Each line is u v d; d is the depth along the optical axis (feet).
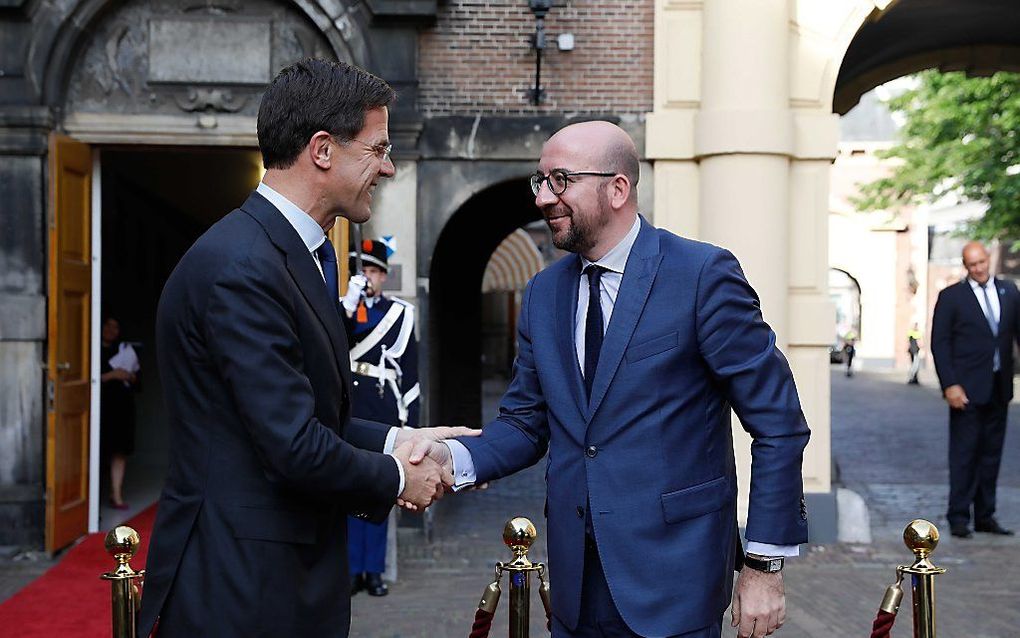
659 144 28.19
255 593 7.95
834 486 32.01
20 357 25.93
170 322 8.24
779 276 27.45
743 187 27.22
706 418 9.60
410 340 22.08
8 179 26.00
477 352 42.63
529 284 10.63
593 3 28.53
